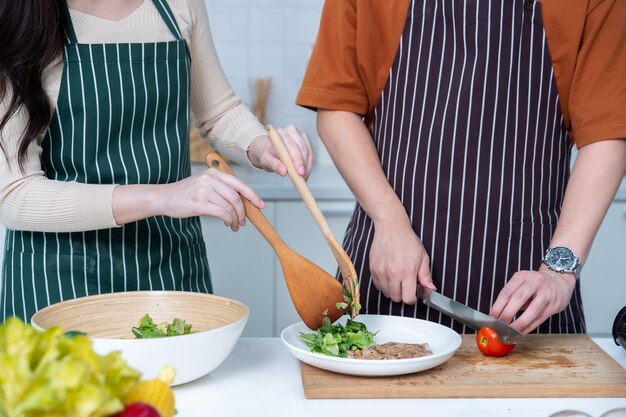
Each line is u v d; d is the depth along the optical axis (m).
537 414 0.98
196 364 1.01
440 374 1.08
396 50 1.42
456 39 1.38
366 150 1.42
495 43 1.37
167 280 1.39
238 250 2.45
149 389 0.60
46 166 1.31
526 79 1.38
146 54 1.33
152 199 1.18
